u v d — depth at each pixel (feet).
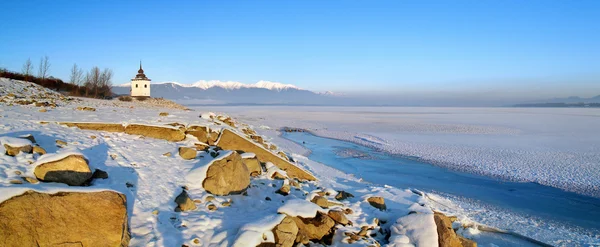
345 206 36.70
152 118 50.26
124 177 29.76
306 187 43.32
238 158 35.06
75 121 41.93
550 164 87.30
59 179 24.52
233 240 23.12
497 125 213.66
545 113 442.91
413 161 90.48
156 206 26.91
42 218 18.58
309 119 268.62
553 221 47.83
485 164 86.84
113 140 39.09
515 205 54.95
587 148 113.91
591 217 50.21
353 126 201.36
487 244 36.55
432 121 253.03
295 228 25.98
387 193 44.96
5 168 23.65
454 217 41.06
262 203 32.86
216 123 53.57
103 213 20.72
